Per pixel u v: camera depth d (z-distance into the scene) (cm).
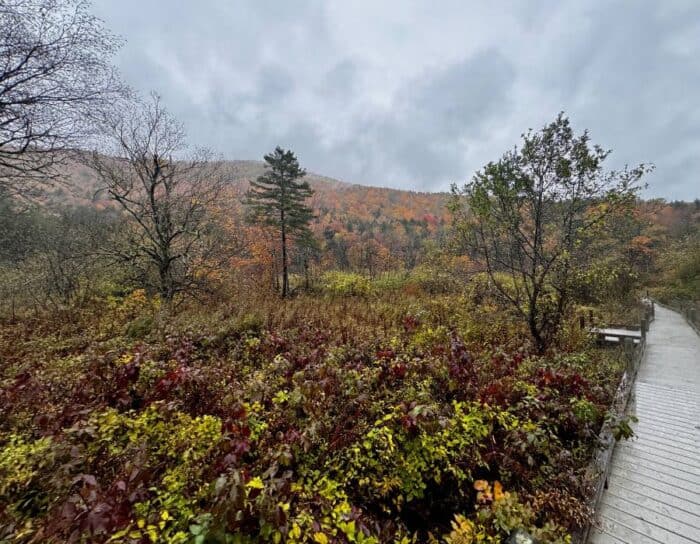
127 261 1252
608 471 406
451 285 1555
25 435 338
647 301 1988
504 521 266
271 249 2689
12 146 755
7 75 688
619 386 590
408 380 470
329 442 347
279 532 206
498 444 385
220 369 535
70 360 575
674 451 463
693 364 872
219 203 1509
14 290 1283
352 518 253
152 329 821
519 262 887
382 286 2100
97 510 193
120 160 1220
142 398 428
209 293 1373
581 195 805
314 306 1408
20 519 232
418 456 328
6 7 656
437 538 317
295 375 475
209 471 270
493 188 845
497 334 923
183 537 194
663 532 327
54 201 1216
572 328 921
